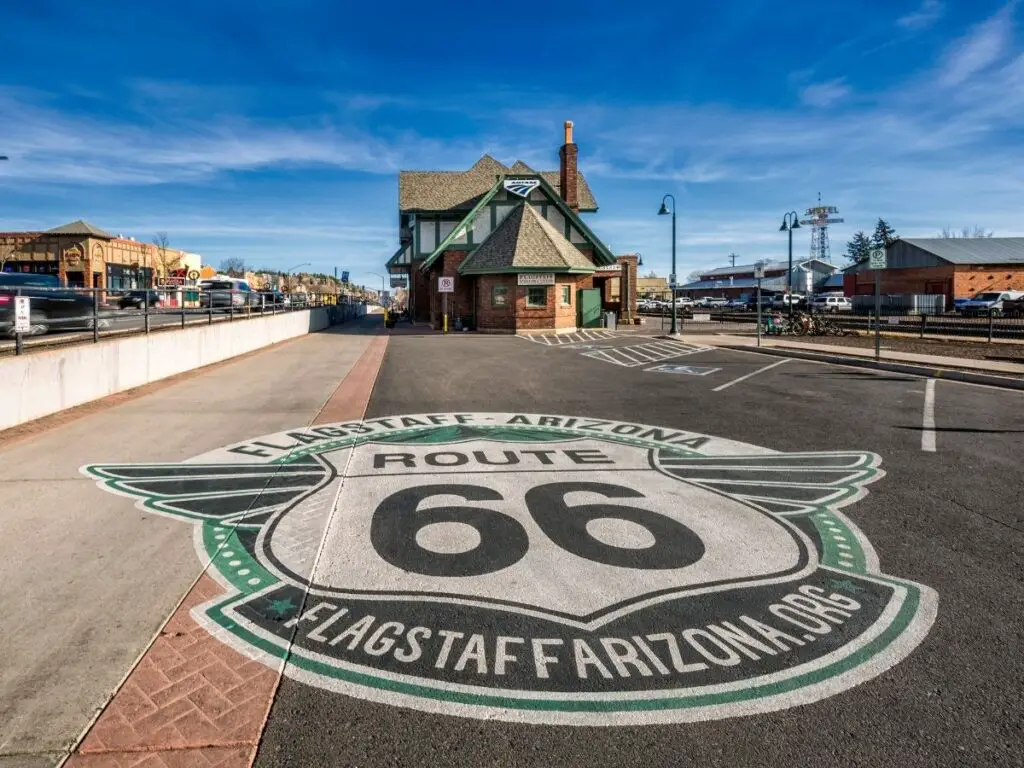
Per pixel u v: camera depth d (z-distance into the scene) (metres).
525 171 37.62
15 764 2.23
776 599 3.52
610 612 3.37
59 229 46.00
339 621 3.25
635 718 2.54
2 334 12.17
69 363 9.16
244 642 3.04
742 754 2.35
